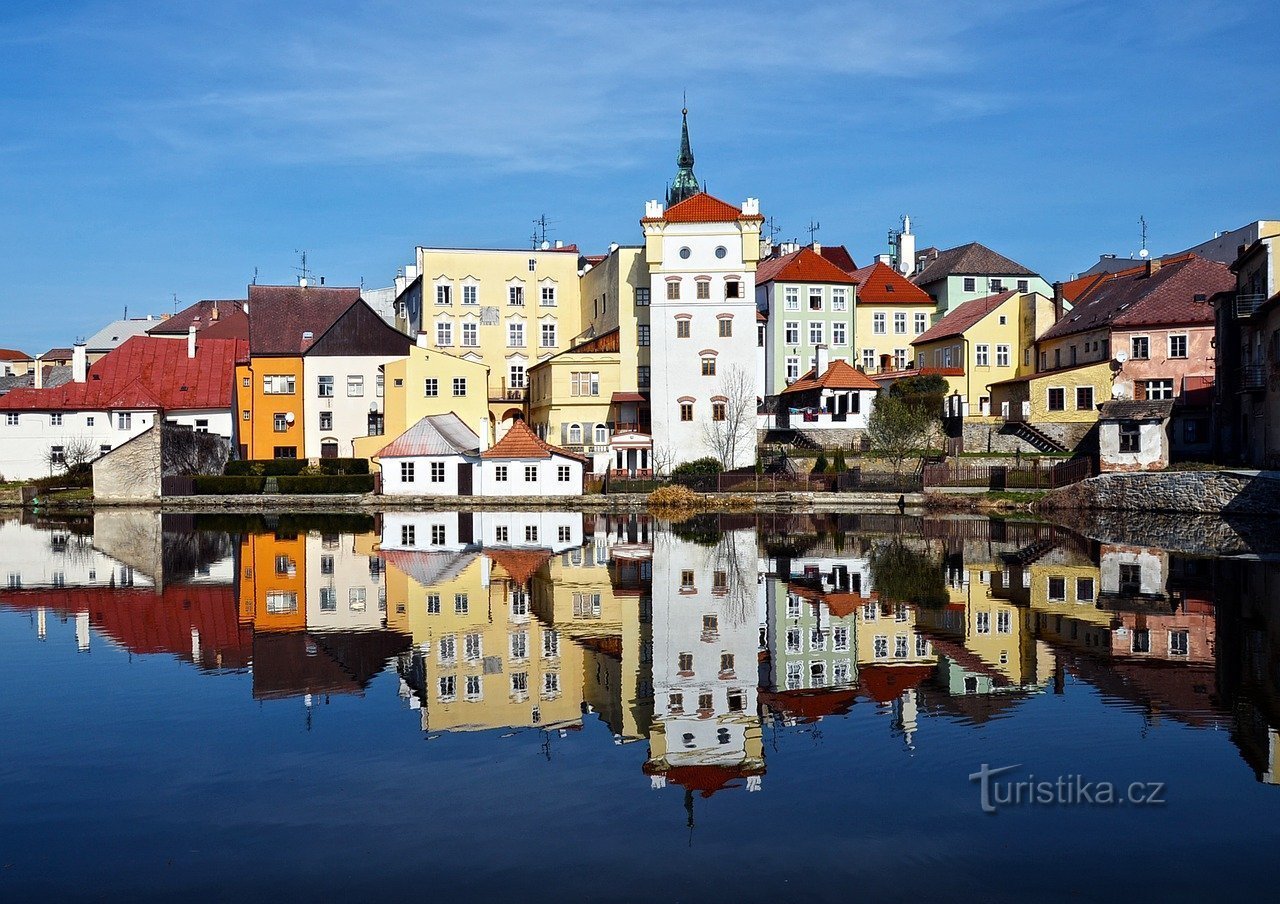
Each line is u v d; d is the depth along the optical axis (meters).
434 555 39.34
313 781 13.67
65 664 20.69
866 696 17.69
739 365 81.31
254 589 30.70
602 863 11.14
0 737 15.71
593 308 95.06
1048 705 16.91
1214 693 17.62
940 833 11.83
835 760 14.28
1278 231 66.56
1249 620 24.42
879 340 101.75
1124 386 70.31
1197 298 73.44
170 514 65.62
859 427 81.50
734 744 15.09
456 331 97.62
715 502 70.06
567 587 30.20
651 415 81.19
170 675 19.69
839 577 32.03
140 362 93.69
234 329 121.81
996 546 41.38
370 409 91.88
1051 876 10.76
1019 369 89.44
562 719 16.45
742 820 12.26
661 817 12.38
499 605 27.17
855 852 11.35
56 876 10.92
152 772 14.07
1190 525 49.72
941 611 25.83
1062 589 29.31
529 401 95.44
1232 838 11.62
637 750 14.86
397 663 20.48
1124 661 20.16
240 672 19.91
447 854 11.39
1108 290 84.50
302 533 50.09
